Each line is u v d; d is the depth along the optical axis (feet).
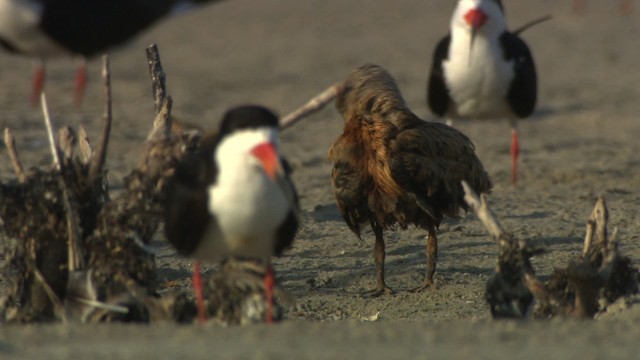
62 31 30.50
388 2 190.19
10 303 36.14
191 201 30.86
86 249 35.55
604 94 105.70
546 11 173.88
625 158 74.49
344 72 119.65
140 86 107.86
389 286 44.32
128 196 35.37
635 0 182.19
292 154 76.64
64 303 35.63
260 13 177.88
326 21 167.84
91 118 88.48
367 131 41.37
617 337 28.99
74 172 35.99
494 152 77.20
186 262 47.06
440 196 41.96
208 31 157.79
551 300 35.58
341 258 48.26
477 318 38.19
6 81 107.34
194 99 100.78
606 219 36.94
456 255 48.29
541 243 49.93
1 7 30.01
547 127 89.04
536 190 63.52
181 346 27.96
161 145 35.76
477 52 62.23
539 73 119.75
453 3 187.32
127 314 35.12
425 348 27.66
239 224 30.63
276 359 26.48
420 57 131.13
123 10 30.76
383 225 42.86
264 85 110.73
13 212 35.70
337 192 42.24
